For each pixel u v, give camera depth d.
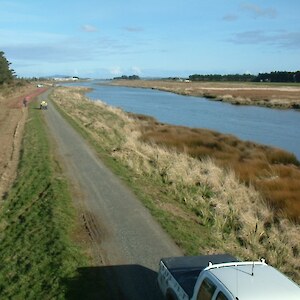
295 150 39.50
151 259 12.50
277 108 82.81
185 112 72.88
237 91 133.75
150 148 29.95
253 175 25.11
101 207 17.09
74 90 138.38
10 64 106.06
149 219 15.83
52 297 10.26
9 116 49.00
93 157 26.91
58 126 40.94
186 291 8.23
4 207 17.09
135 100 103.38
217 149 33.50
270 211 18.81
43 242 13.35
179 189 20.39
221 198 19.36
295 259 13.68
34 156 26.39
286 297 6.56
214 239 14.46
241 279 7.07
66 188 19.42
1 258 12.53
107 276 11.39
